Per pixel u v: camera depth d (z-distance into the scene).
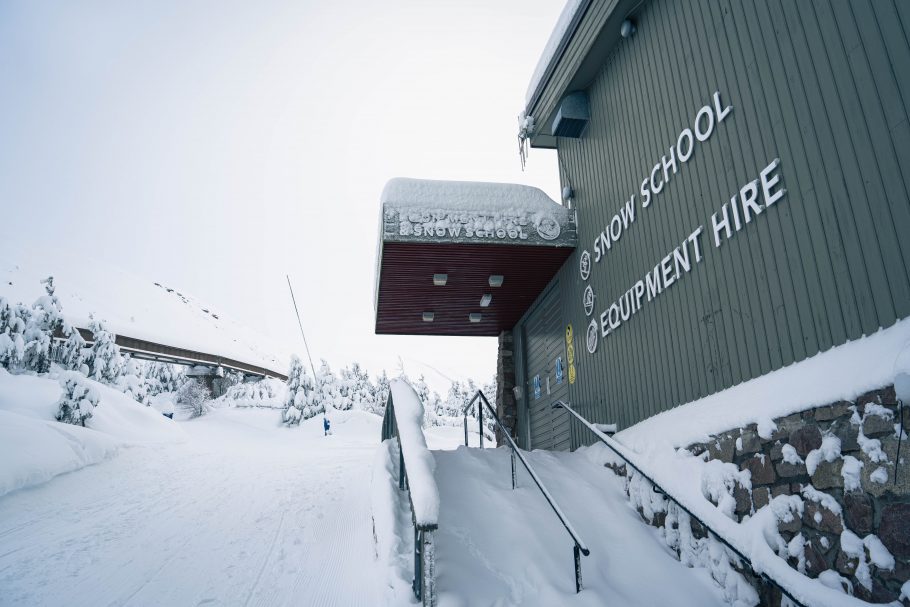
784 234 4.78
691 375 6.03
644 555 5.37
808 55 4.62
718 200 5.68
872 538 3.52
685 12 6.37
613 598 4.67
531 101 9.66
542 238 8.99
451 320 12.30
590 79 8.69
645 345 6.95
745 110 5.32
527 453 7.54
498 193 9.12
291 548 6.58
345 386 45.34
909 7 3.80
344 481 11.04
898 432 3.45
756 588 4.45
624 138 7.68
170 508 9.14
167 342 41.62
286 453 17.94
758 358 5.04
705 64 5.96
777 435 4.41
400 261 9.27
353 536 6.96
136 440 16.84
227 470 13.39
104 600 5.17
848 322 4.13
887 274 3.85
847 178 4.20
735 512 4.71
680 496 5.24
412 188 8.87
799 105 4.69
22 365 21.36
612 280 7.88
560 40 8.62
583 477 6.93
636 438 6.38
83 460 12.02
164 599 5.15
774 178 4.87
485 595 4.62
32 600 5.22
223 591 5.30
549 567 5.09
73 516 8.65
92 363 28.33
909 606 3.24
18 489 9.52
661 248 6.69
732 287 5.42
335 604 4.90
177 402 44.97
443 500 6.00
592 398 8.37
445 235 8.64
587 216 8.77
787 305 4.73
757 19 5.21
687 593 4.81
